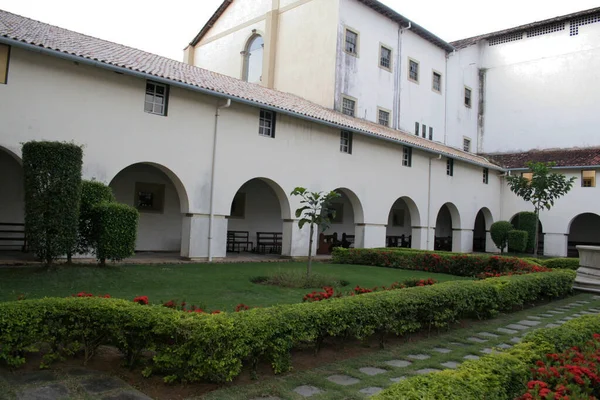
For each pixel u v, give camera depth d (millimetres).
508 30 27906
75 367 4281
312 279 9141
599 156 23203
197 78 13078
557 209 23688
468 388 3061
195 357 3893
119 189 14156
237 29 25094
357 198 17078
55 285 7359
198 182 12234
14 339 4031
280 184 14328
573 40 26031
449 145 26500
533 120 27047
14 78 9188
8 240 11492
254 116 13664
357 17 21000
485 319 7578
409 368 4762
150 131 11312
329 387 4105
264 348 4191
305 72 21000
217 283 8633
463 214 22750
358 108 20812
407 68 23766
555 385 3287
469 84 28406
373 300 5473
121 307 4285
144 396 3727
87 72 10250
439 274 12773
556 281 9828
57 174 8039
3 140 9000
